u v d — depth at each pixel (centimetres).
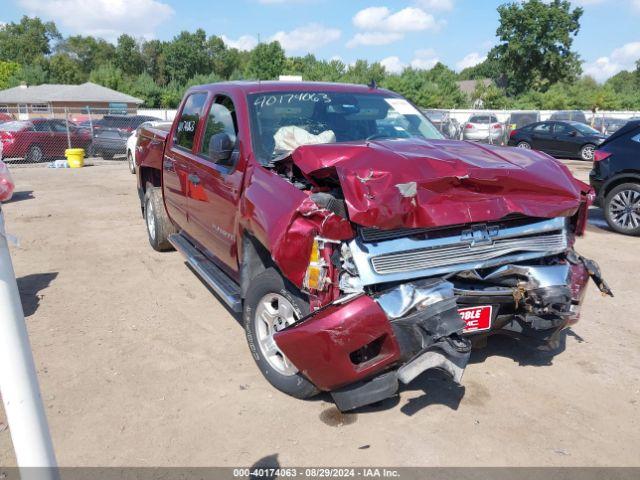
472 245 327
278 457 293
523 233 344
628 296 551
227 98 464
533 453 299
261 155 394
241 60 9469
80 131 2086
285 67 6625
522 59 5650
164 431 315
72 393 354
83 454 294
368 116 462
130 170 1630
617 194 844
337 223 295
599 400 354
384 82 5306
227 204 412
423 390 361
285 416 329
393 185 294
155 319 476
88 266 629
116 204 1041
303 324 300
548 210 333
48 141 2000
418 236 315
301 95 459
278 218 320
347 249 304
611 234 844
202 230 486
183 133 552
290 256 309
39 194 1170
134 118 2081
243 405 341
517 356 412
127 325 462
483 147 378
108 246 719
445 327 296
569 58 5569
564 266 355
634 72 9438
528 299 340
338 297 305
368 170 300
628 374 388
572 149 2141
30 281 575
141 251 695
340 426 320
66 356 405
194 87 568
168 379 373
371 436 311
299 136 403
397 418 329
